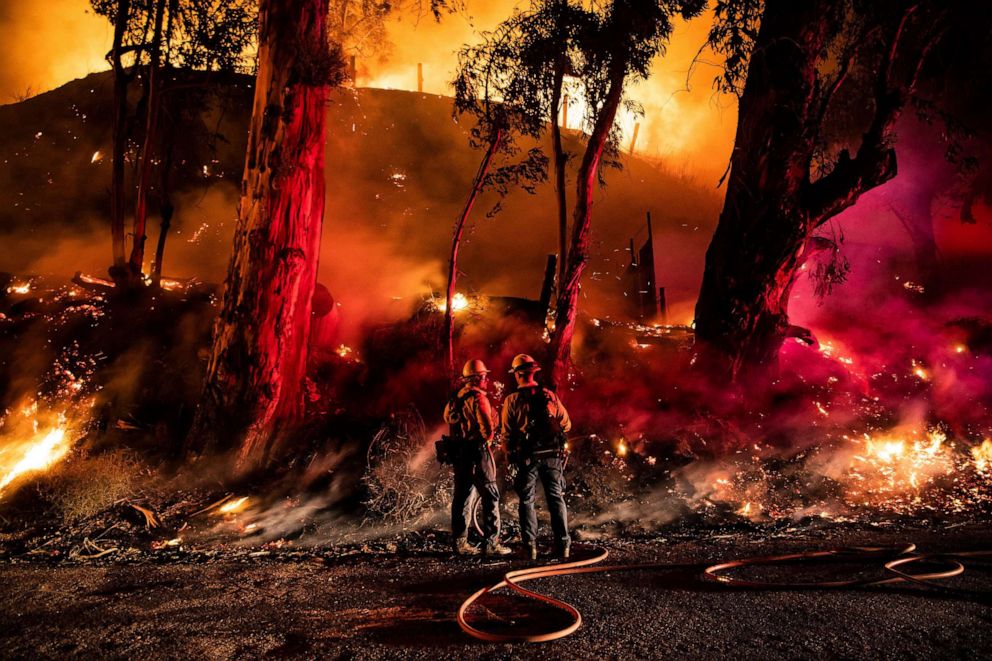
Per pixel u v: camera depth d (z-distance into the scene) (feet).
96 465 28.27
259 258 30.19
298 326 31.40
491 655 12.21
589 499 29.45
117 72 40.93
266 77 30.68
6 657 12.38
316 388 34.27
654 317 59.36
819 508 30.45
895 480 33.32
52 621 14.51
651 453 32.60
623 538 25.66
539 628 13.78
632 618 14.29
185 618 14.66
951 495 32.45
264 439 30.12
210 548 23.79
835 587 16.60
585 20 35.53
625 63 35.68
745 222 37.37
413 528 25.76
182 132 49.19
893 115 36.06
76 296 39.29
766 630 13.43
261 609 15.38
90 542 23.85
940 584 16.81
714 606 15.16
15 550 23.52
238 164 79.05
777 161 36.52
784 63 36.37
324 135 31.96
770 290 37.55
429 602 15.93
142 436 31.65
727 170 38.60
